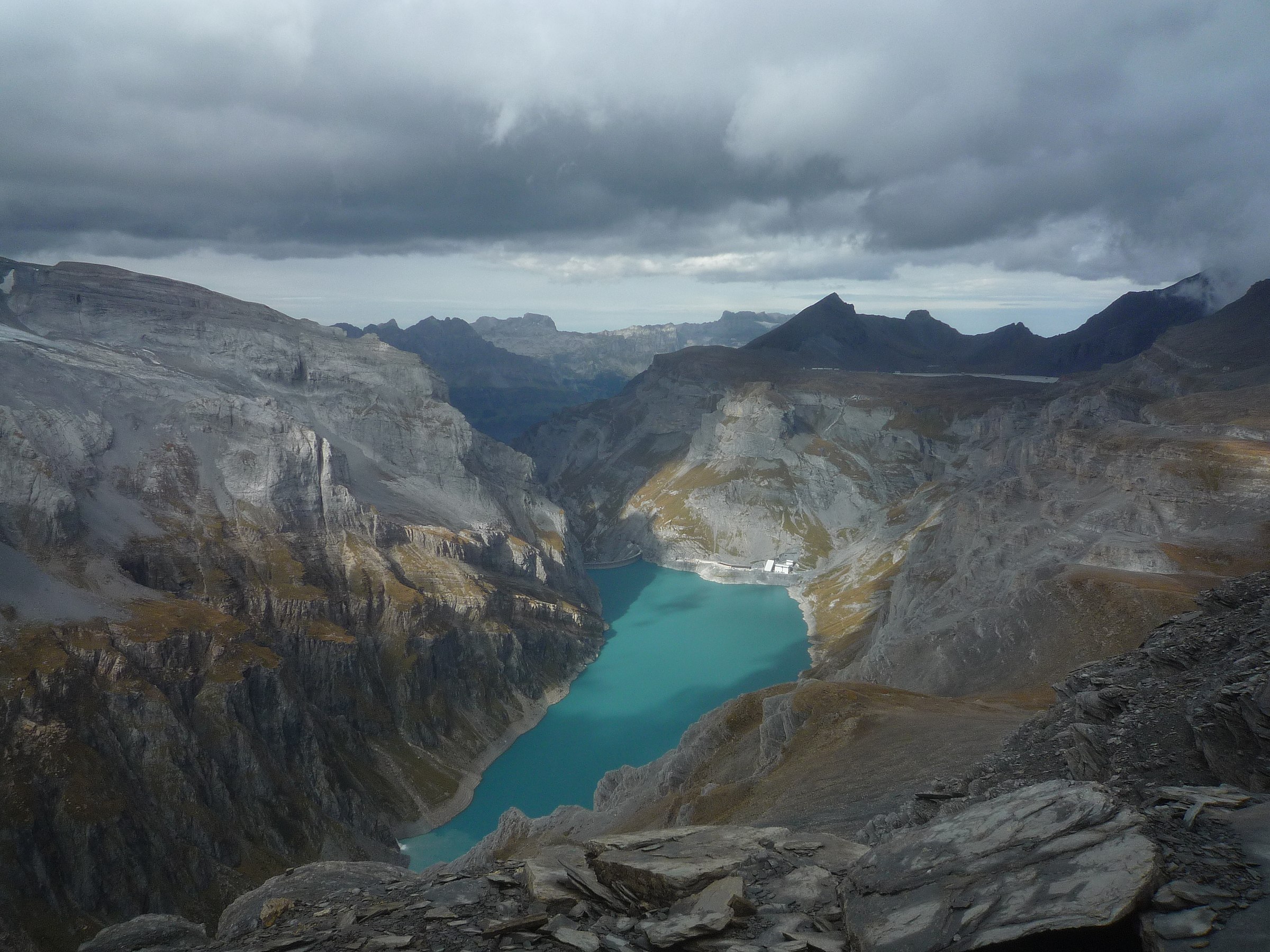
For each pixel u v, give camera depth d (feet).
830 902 54.75
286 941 57.98
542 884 62.08
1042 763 98.07
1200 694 87.92
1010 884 47.06
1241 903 41.86
